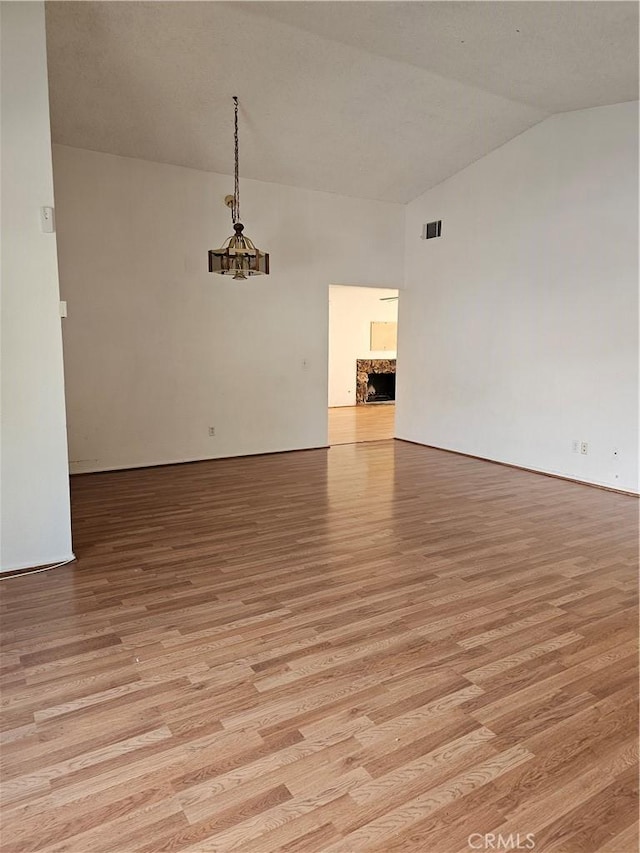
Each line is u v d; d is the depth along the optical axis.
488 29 4.06
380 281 7.64
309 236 7.06
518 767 1.91
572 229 5.59
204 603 3.06
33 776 1.87
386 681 2.38
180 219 6.26
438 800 1.77
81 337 5.89
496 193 6.37
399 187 7.16
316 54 4.46
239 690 2.32
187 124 5.41
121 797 1.78
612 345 5.31
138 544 3.93
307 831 1.66
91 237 5.82
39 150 3.27
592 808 1.75
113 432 6.16
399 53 4.45
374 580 3.36
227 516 4.57
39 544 3.53
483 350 6.70
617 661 2.53
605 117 5.23
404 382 7.99
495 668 2.48
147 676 2.41
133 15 3.95
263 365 6.96
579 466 5.70
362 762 1.93
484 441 6.78
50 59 4.34
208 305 6.52
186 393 6.51
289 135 5.73
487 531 4.23
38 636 2.72
